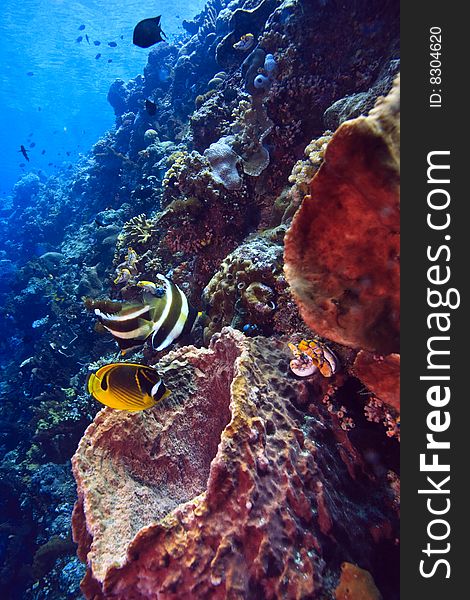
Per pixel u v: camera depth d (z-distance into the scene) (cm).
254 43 799
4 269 1961
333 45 511
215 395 323
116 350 894
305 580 192
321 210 148
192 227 542
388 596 211
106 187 1504
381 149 123
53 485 773
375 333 158
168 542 195
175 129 1266
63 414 817
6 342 1634
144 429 291
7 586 748
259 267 381
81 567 629
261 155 554
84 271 1181
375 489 255
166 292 205
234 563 190
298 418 262
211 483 203
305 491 218
